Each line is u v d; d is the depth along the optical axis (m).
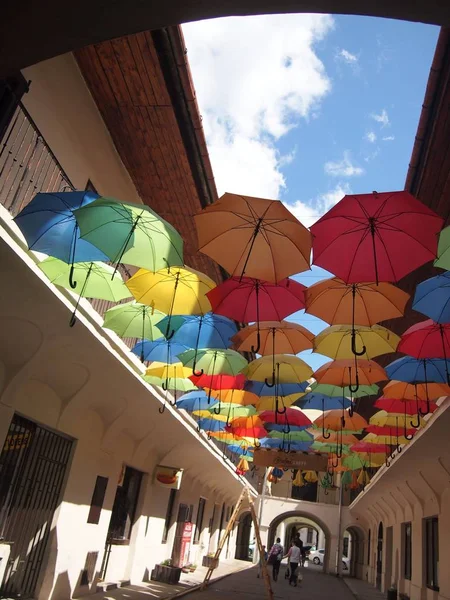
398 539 20.03
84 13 3.46
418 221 4.21
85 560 10.10
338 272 4.68
